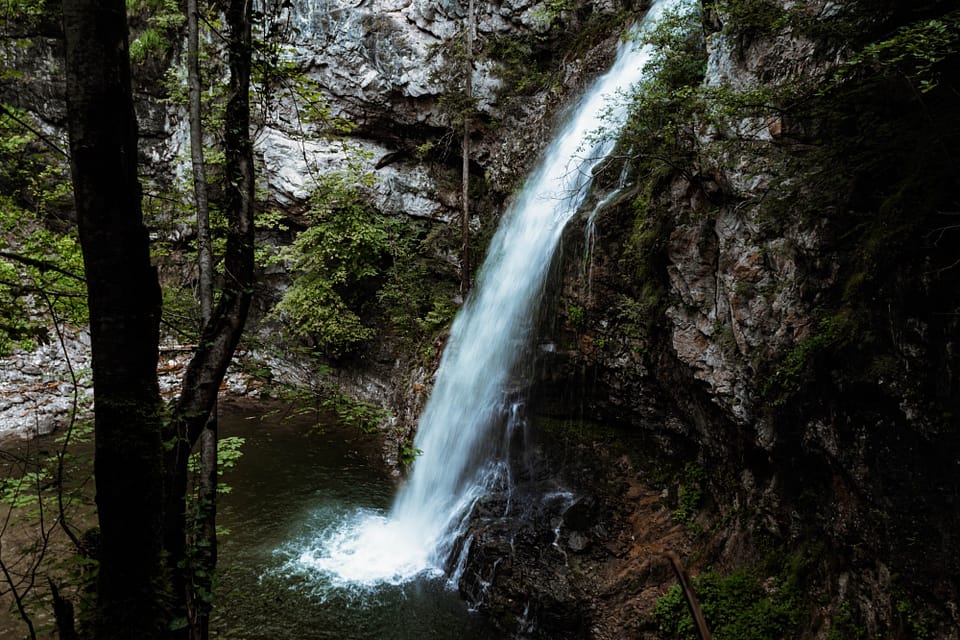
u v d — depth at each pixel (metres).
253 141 5.17
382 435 16.19
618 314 10.32
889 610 5.72
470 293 15.95
